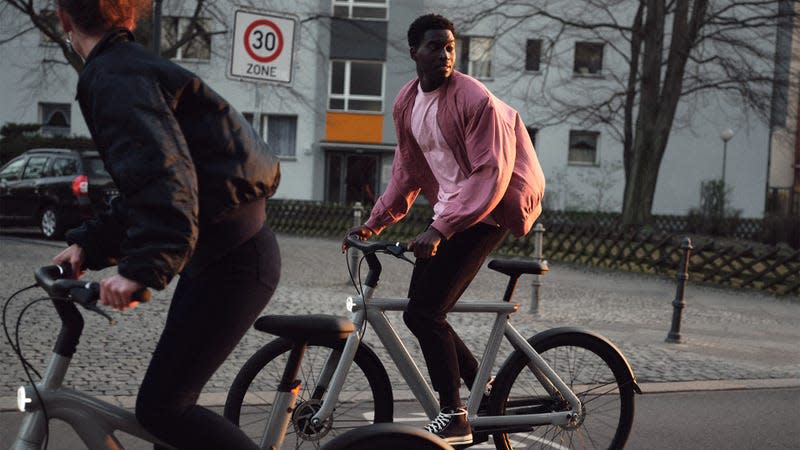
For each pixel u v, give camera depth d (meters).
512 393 4.07
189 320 2.54
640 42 24.75
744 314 10.66
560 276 14.53
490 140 3.66
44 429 2.39
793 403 5.90
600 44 32.81
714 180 30.89
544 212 29.20
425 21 3.77
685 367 6.96
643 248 15.91
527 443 4.29
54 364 2.43
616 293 12.36
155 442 2.60
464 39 33.25
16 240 15.85
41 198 16.17
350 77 33.12
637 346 7.87
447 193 3.92
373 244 3.65
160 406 2.52
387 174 33.34
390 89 33.09
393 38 32.91
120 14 2.44
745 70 24.16
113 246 2.54
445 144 3.81
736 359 7.46
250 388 3.79
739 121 33.47
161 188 2.24
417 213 21.58
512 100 33.22
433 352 3.77
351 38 32.81
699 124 33.44
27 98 31.84
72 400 2.45
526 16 25.16
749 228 27.97
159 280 2.23
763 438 4.98
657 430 5.08
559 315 9.73
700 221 29.17
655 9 22.86
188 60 31.42
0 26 27.22
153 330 7.37
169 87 2.36
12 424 4.59
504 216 3.81
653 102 23.08
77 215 15.85
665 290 13.04
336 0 32.72
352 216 22.62
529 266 4.00
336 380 3.69
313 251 17.41
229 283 2.56
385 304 3.77
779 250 13.42
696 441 4.88
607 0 25.53
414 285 3.82
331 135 32.94
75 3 2.39
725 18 23.17
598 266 16.58
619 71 32.81
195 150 2.47
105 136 2.30
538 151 33.19
